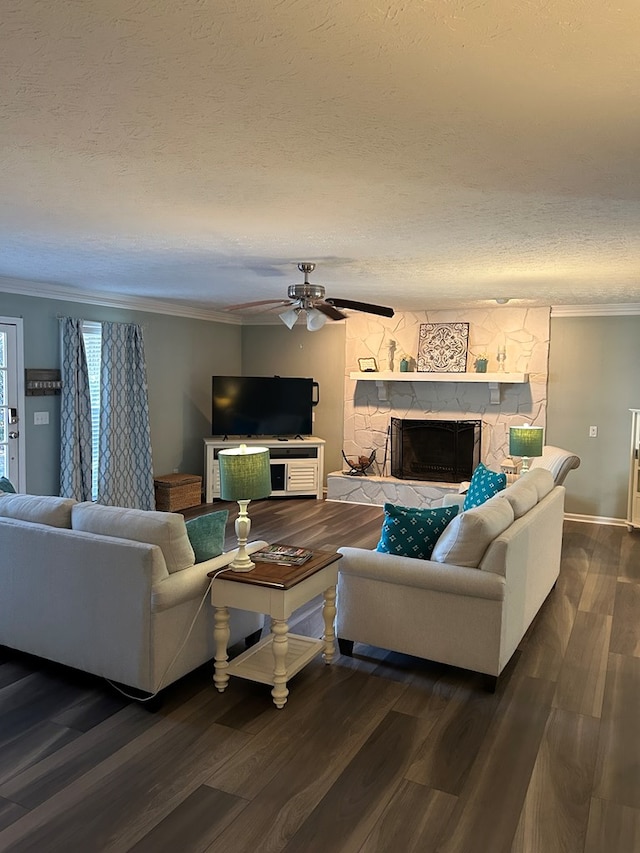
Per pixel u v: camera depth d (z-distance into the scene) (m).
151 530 3.09
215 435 8.11
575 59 1.56
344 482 7.93
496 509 3.48
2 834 2.18
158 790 2.43
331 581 3.46
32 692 3.16
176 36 1.47
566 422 7.17
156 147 2.23
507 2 1.31
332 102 1.83
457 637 3.27
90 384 6.63
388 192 2.73
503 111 1.88
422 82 1.69
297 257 4.28
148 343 7.35
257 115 1.94
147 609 2.95
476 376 7.26
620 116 1.90
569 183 2.58
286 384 8.12
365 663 3.55
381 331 8.01
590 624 4.11
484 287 5.64
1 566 3.39
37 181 2.64
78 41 1.50
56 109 1.91
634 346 6.80
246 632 3.62
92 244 3.93
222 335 8.64
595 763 2.64
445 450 7.66
